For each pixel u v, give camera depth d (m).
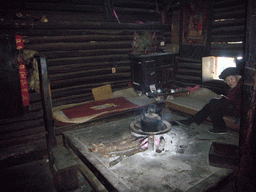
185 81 5.69
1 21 3.45
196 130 3.75
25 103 3.97
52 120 3.32
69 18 4.40
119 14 5.04
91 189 3.08
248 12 1.85
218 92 4.87
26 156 3.99
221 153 2.65
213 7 4.67
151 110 3.59
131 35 5.32
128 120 4.33
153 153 3.04
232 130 3.64
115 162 2.78
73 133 3.81
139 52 5.36
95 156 3.01
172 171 2.59
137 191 2.24
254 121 2.02
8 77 3.70
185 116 4.33
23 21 3.66
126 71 5.41
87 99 4.90
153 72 5.14
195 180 2.40
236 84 3.39
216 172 2.55
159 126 2.92
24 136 4.03
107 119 4.23
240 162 2.20
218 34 4.66
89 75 4.88
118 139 3.51
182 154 2.98
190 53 5.32
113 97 4.95
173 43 5.78
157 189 2.27
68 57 4.55
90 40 4.75
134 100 4.72
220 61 4.89
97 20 4.76
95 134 3.74
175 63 5.83
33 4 3.97
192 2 5.03
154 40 5.57
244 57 1.97
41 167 3.82
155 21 5.66
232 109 3.39
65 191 3.02
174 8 5.57
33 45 4.09
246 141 2.09
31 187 3.21
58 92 4.50
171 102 4.54
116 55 5.19
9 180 3.41
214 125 3.61
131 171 2.62
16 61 3.73
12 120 3.88
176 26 5.59
